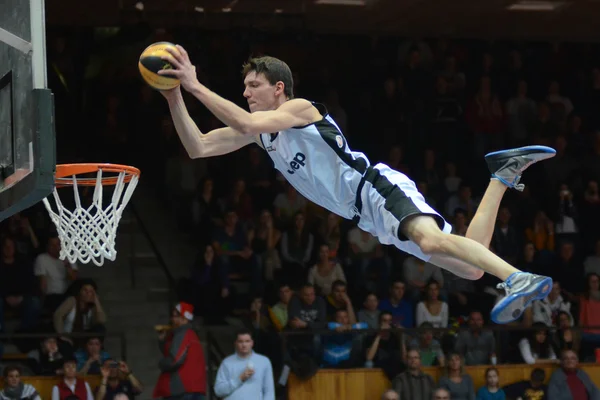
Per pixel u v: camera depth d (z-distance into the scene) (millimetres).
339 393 15086
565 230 19156
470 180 20438
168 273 16922
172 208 19422
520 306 6000
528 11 21828
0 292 15805
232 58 20953
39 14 6840
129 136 19922
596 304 17344
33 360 14516
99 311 15492
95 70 21047
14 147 7016
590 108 22531
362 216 6922
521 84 21328
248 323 15656
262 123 6254
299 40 21688
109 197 8562
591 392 15695
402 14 21688
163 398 14312
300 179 6938
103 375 14133
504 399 15414
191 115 19984
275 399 14953
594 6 21562
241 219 18234
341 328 15188
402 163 20422
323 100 21359
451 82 21531
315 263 17734
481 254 6168
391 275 17766
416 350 15047
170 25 20984
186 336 14500
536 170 20484
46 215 17406
